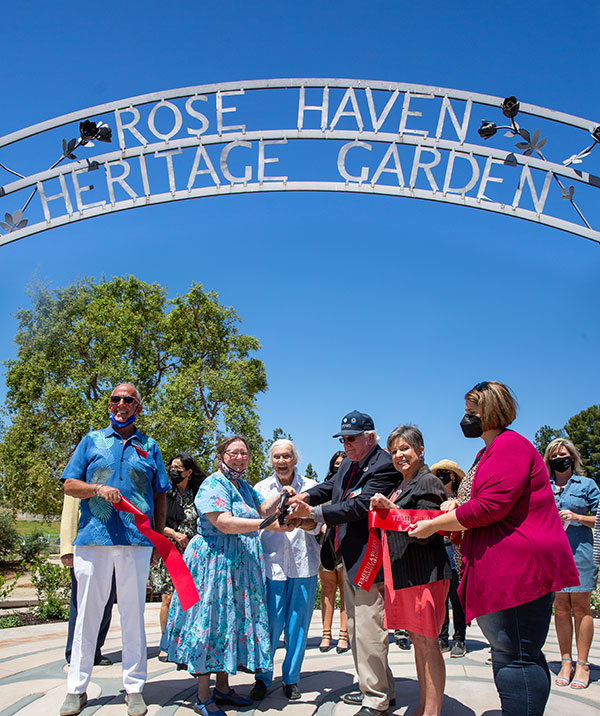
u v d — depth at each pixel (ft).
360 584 11.86
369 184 17.84
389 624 11.55
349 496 12.75
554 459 16.51
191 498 18.29
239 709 12.86
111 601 16.26
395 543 11.65
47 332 82.48
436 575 11.43
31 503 80.38
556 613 15.26
